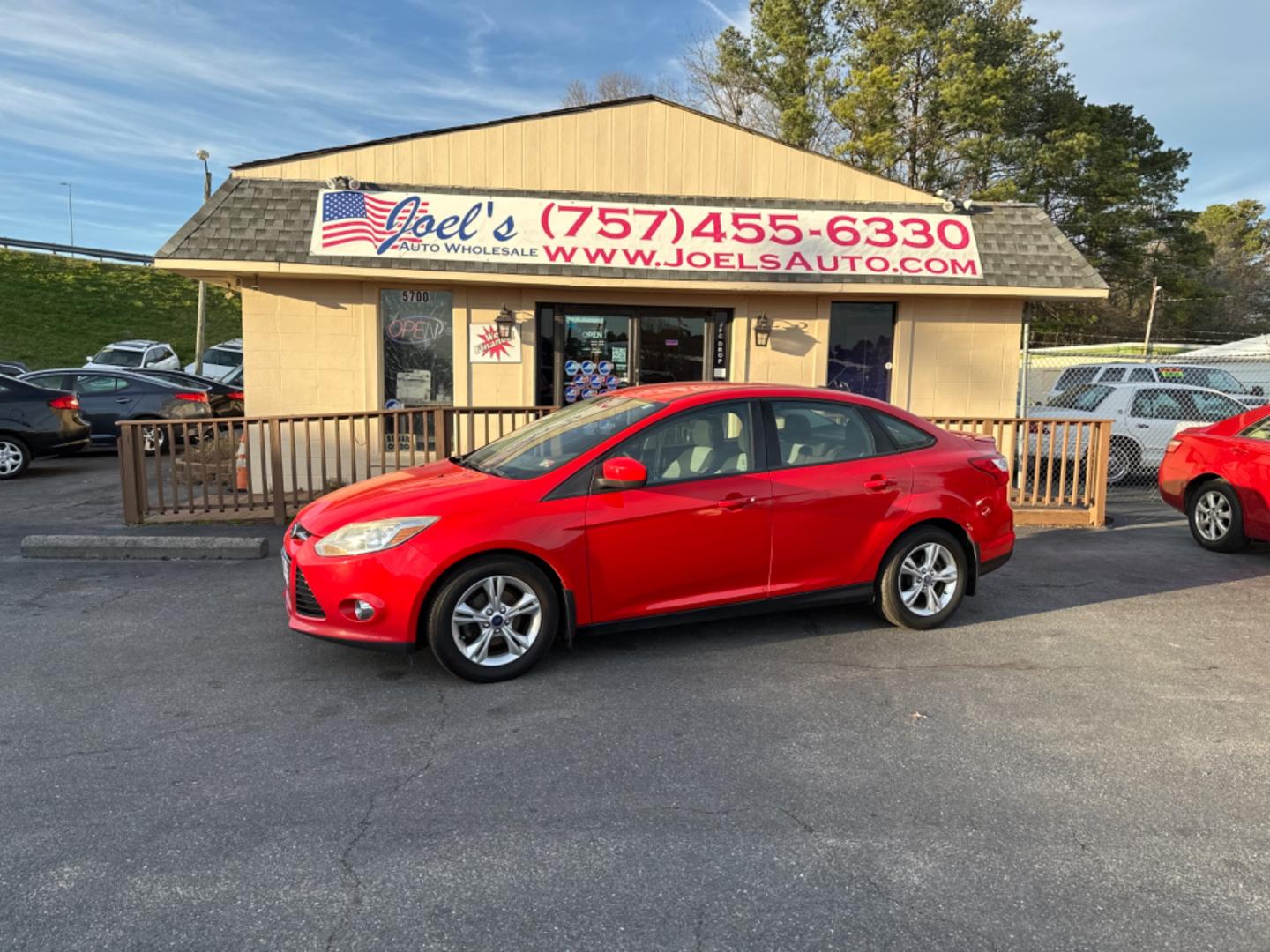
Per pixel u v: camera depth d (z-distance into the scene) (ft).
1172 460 28.07
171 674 15.56
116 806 11.05
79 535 25.67
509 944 8.54
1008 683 15.51
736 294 34.83
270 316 32.58
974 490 18.40
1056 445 36.11
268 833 10.45
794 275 32.99
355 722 13.61
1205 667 16.44
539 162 33.99
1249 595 21.50
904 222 34.35
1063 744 13.10
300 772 11.99
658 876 9.66
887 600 17.90
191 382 59.00
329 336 32.94
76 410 42.50
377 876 9.61
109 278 142.92
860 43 94.38
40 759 12.31
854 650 17.11
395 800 11.27
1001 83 87.76
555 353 34.86
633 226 32.96
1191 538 28.43
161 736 13.07
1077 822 10.94
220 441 35.73
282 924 8.79
